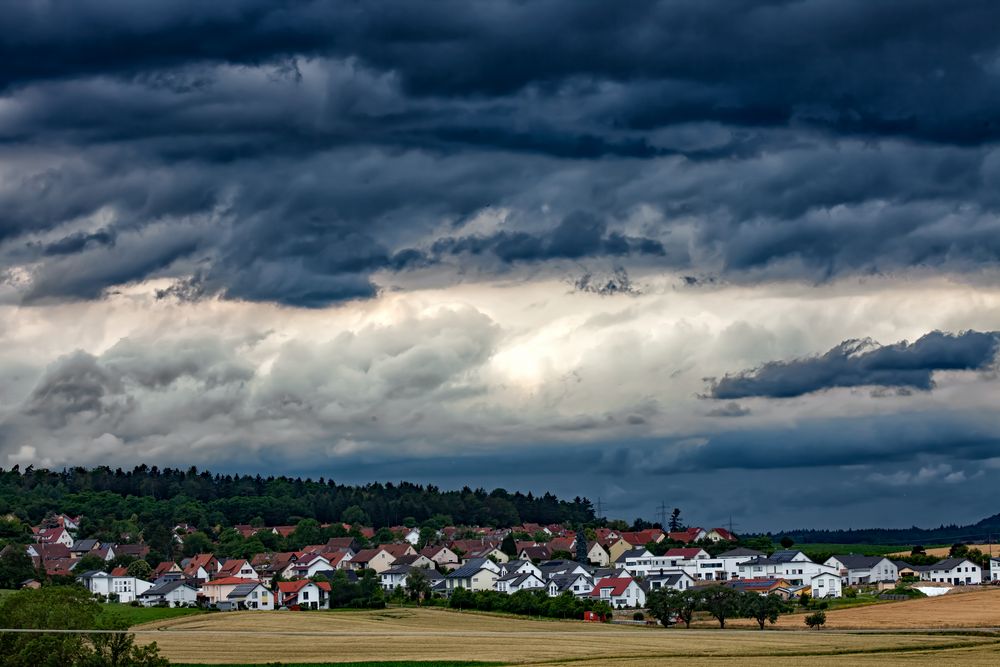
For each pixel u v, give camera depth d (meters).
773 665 134.50
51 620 120.38
